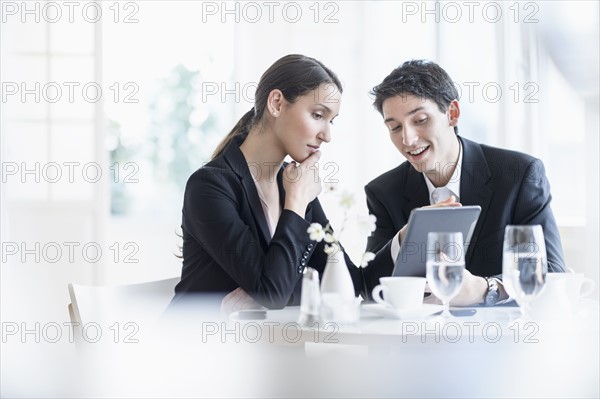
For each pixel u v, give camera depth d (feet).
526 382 4.68
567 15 11.07
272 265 5.98
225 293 6.35
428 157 7.04
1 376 5.19
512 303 6.04
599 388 4.74
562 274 5.45
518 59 11.82
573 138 11.44
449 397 4.60
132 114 27.43
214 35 22.99
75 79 13.89
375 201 7.54
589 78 10.74
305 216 6.83
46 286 13.67
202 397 4.91
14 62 13.75
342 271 5.17
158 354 5.09
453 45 12.69
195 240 6.52
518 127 11.92
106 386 5.13
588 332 4.75
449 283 5.02
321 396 4.67
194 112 28.48
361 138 13.47
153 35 22.89
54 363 5.26
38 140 13.80
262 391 4.78
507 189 7.15
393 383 4.60
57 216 13.78
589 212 10.25
